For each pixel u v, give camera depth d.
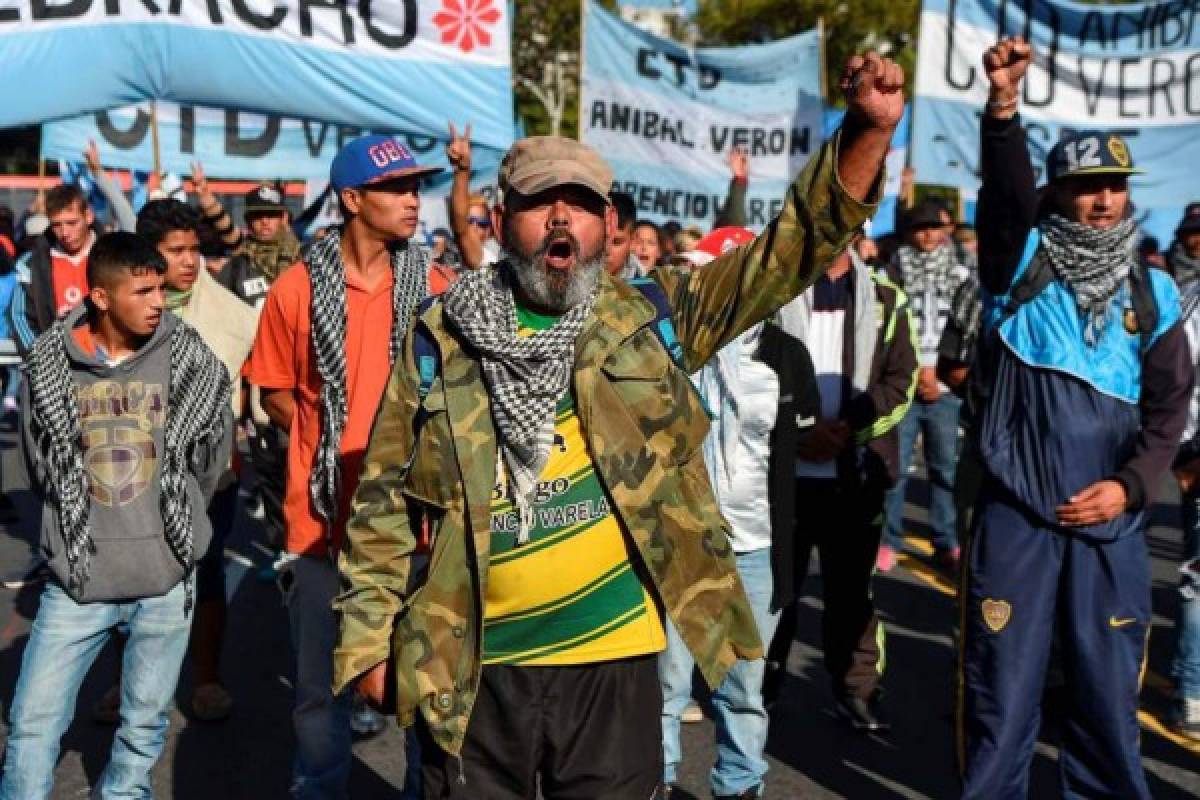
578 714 2.56
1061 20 9.75
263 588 7.05
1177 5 9.66
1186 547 4.97
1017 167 3.43
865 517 4.94
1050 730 5.03
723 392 4.05
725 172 9.79
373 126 6.79
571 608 2.53
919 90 9.66
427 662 2.50
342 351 3.75
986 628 3.63
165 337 3.75
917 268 8.11
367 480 2.61
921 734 5.02
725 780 4.18
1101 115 9.85
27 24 6.15
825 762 4.73
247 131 8.03
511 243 2.50
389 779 4.59
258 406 5.04
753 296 2.46
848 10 33.78
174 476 3.70
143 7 6.27
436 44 6.80
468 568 2.50
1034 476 3.56
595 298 2.51
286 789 4.48
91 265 3.63
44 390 3.60
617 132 9.46
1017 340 3.63
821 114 9.75
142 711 3.74
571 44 34.88
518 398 2.45
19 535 8.15
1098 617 3.58
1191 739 4.97
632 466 2.47
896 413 4.94
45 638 3.64
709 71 9.65
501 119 6.91
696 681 5.66
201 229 6.99
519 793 2.59
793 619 4.95
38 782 3.62
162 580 3.68
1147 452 3.54
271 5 6.52
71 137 7.62
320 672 3.82
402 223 3.84
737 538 4.11
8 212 13.05
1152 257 9.98
